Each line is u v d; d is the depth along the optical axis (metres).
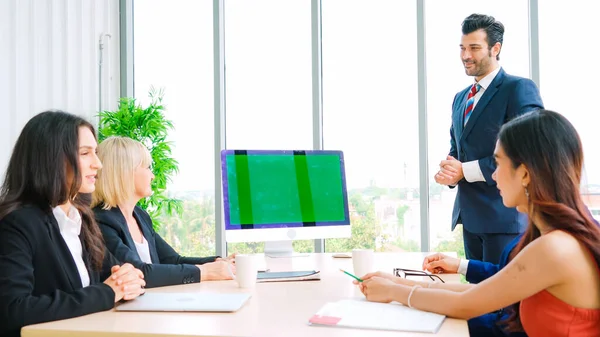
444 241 3.99
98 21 4.58
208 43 4.59
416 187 4.05
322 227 2.37
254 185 2.30
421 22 4.02
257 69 4.44
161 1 4.71
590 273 1.21
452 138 2.91
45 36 4.16
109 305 1.38
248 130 4.45
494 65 2.65
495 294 1.24
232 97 4.48
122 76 4.75
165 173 4.32
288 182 2.35
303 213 2.35
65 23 4.29
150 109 4.17
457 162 2.54
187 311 1.36
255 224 2.27
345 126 4.21
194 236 4.52
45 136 1.52
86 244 1.72
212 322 1.24
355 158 4.17
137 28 4.80
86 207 1.74
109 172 2.13
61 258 1.52
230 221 2.24
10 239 1.42
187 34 4.64
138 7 4.79
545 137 1.30
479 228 2.53
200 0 4.63
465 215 2.59
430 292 1.34
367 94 4.18
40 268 1.47
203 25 4.61
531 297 1.28
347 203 2.45
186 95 4.60
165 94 4.66
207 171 4.50
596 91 3.67
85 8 4.46
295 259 2.45
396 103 4.11
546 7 3.76
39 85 4.10
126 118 4.14
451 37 4.00
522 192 1.35
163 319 1.28
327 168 2.44
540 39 3.77
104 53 4.61
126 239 2.03
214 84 4.48
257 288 1.71
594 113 3.67
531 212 1.32
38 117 1.56
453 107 2.87
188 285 1.79
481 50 2.61
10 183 1.54
